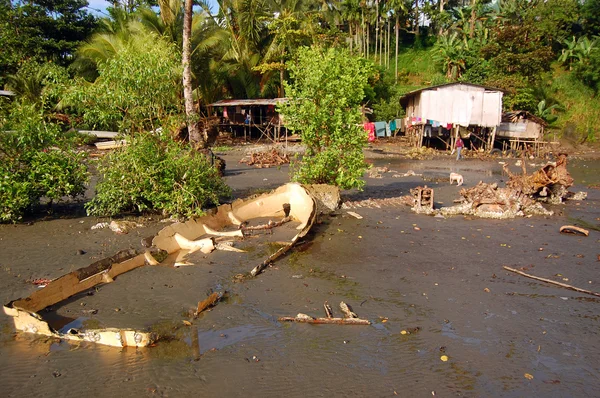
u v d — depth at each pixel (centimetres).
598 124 4316
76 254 961
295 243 1055
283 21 3744
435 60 5219
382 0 5644
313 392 510
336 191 1437
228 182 1992
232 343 612
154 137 1307
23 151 1238
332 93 1412
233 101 3884
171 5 3381
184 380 529
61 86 1266
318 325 664
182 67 1423
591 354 594
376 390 515
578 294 785
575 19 4822
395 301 751
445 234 1157
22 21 3569
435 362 572
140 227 1179
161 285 803
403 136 4475
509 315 704
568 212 1444
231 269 890
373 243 1075
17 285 797
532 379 539
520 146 3594
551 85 4681
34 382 522
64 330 642
